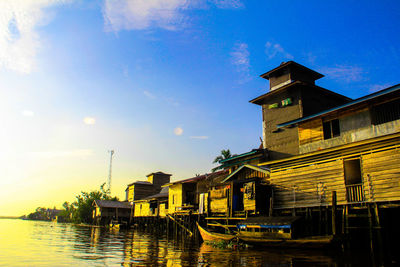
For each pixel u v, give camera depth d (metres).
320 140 22.03
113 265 14.81
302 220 19.34
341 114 20.86
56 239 32.28
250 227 21.41
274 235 19.00
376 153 16.92
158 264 15.09
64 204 137.12
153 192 64.44
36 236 37.19
